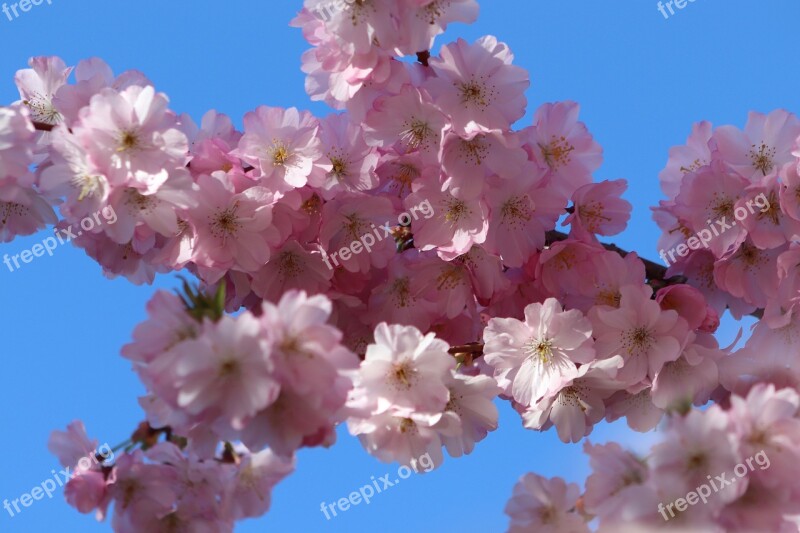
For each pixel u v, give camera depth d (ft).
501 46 10.79
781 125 11.41
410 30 10.50
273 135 11.19
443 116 10.89
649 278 11.90
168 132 9.91
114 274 12.55
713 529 8.09
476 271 11.49
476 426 10.47
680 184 11.80
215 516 9.22
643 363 10.86
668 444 8.05
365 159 11.48
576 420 10.98
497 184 11.07
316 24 10.93
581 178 11.80
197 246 10.84
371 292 11.73
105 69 11.48
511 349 10.82
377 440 9.74
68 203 10.16
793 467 8.09
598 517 8.75
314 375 7.69
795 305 11.32
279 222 11.19
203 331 7.61
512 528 9.73
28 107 11.85
